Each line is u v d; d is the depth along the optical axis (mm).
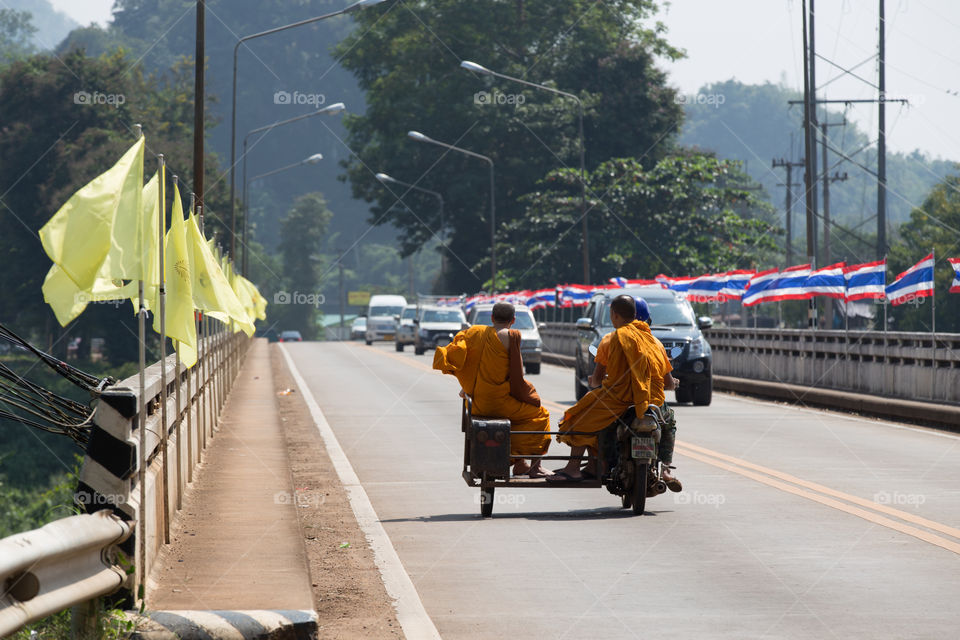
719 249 150000
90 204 14180
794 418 46156
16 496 73250
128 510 13438
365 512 24391
